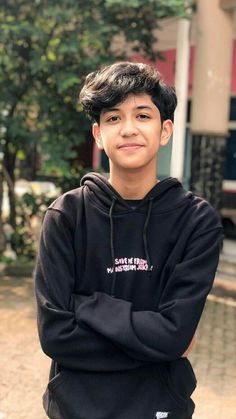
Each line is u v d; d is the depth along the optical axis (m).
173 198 1.57
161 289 1.52
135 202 1.57
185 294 1.46
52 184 7.95
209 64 6.11
